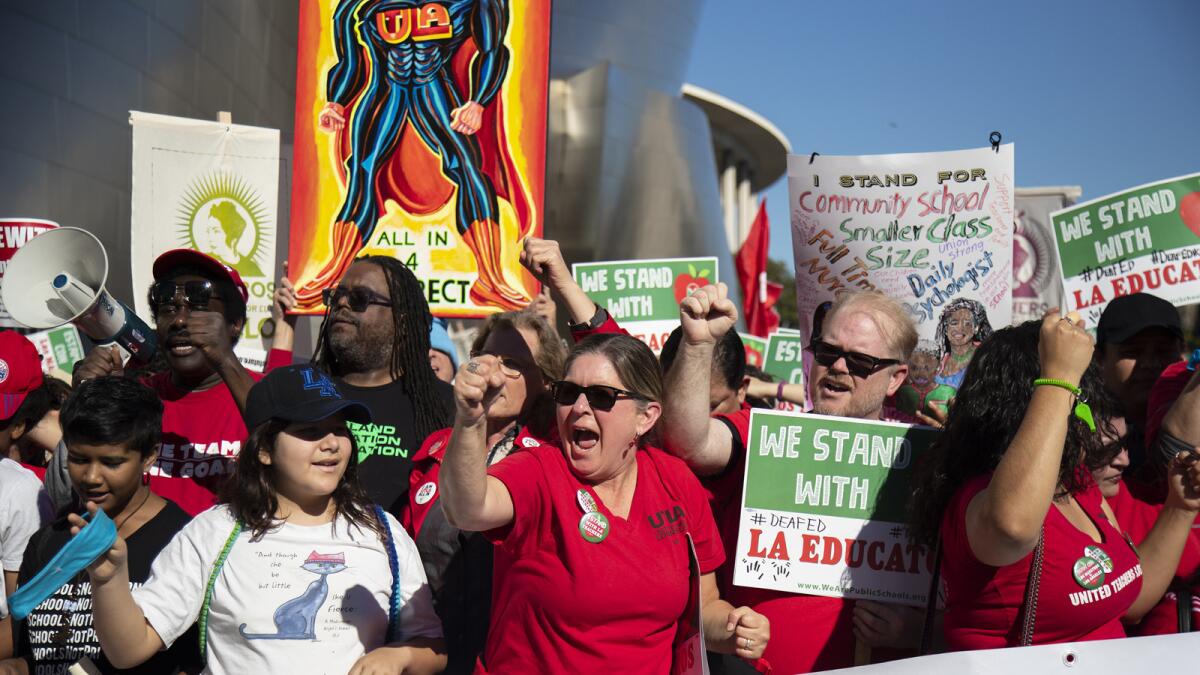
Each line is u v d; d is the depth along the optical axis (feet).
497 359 7.96
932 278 12.80
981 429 9.14
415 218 16.66
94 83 41.78
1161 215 17.58
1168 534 10.00
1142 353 14.01
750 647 8.98
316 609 9.24
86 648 10.23
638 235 86.28
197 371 13.11
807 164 13.14
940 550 9.38
